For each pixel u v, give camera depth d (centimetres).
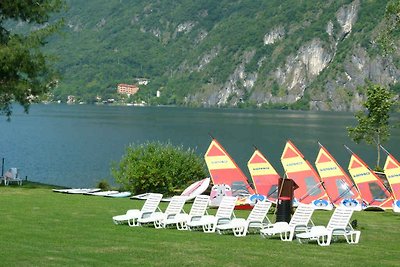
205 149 10600
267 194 3669
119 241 2236
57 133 14550
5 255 1923
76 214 2916
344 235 2331
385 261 1994
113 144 11600
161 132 15175
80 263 1870
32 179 6669
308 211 2434
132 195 3950
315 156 9762
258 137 13862
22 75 4047
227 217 2536
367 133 5728
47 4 4131
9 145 11125
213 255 2027
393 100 5716
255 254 2058
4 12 4056
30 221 2645
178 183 4084
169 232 2484
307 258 2011
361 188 3691
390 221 3066
